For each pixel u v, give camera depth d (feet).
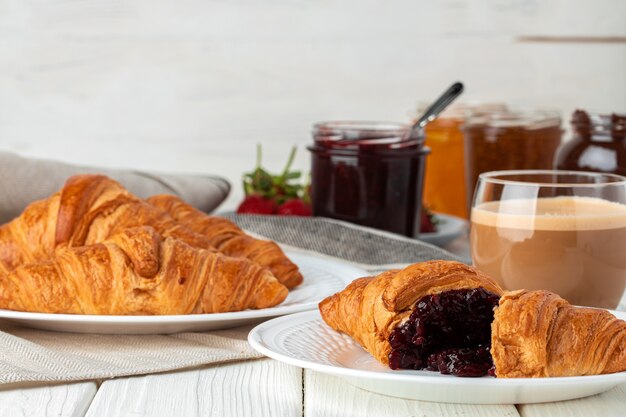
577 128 3.49
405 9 5.51
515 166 3.79
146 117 5.64
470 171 3.87
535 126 3.79
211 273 2.85
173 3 5.54
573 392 2.46
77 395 2.55
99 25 5.57
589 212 2.94
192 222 3.19
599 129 3.44
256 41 5.56
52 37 5.57
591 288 2.95
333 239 3.43
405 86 5.57
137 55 5.58
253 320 2.84
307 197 4.01
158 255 2.85
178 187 3.84
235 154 5.66
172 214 3.23
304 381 2.60
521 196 2.97
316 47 5.55
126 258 2.82
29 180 3.65
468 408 2.48
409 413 2.46
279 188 4.05
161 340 2.81
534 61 5.55
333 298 2.71
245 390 2.56
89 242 3.01
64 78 5.61
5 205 3.61
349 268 3.18
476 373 2.53
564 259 2.93
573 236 2.93
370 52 5.55
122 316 2.75
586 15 5.51
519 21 5.52
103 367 2.63
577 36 5.53
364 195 3.54
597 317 2.52
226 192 3.97
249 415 2.46
